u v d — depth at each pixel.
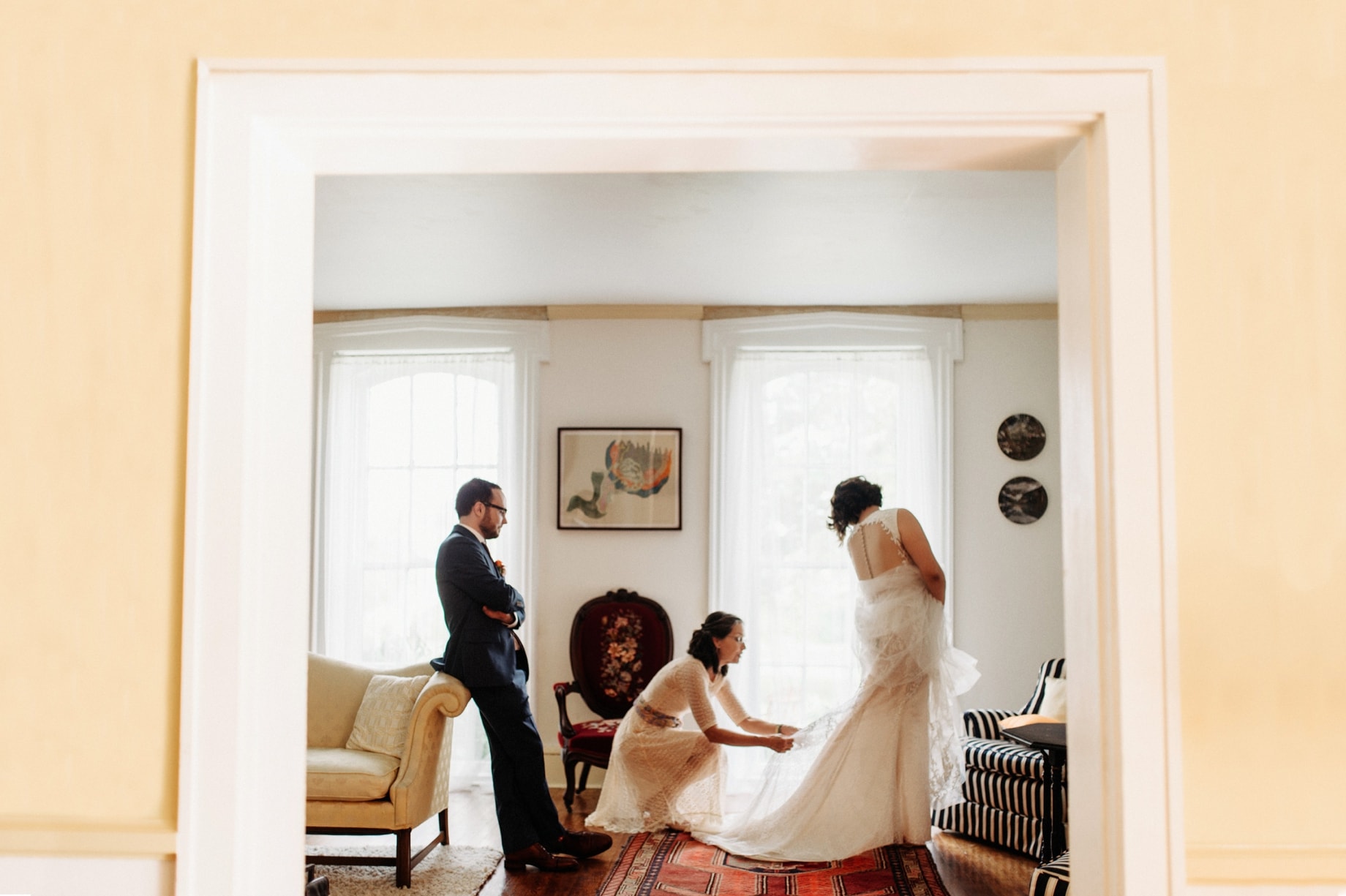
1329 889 1.34
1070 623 1.52
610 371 5.87
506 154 1.55
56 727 1.42
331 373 6.02
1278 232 1.41
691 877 3.82
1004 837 4.36
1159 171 1.40
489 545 5.82
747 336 5.83
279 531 1.51
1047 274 5.11
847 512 4.34
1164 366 1.38
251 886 1.43
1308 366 1.40
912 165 1.59
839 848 4.04
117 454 1.44
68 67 1.48
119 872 1.41
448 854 4.25
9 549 1.44
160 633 1.42
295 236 1.58
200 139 1.45
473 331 5.93
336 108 1.45
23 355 1.45
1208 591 1.38
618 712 5.58
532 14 1.46
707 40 1.45
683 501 5.79
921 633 4.11
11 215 1.47
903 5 1.44
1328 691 1.37
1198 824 1.36
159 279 1.46
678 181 3.73
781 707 5.69
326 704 4.38
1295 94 1.42
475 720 5.77
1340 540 1.38
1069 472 1.53
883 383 5.81
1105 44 1.43
